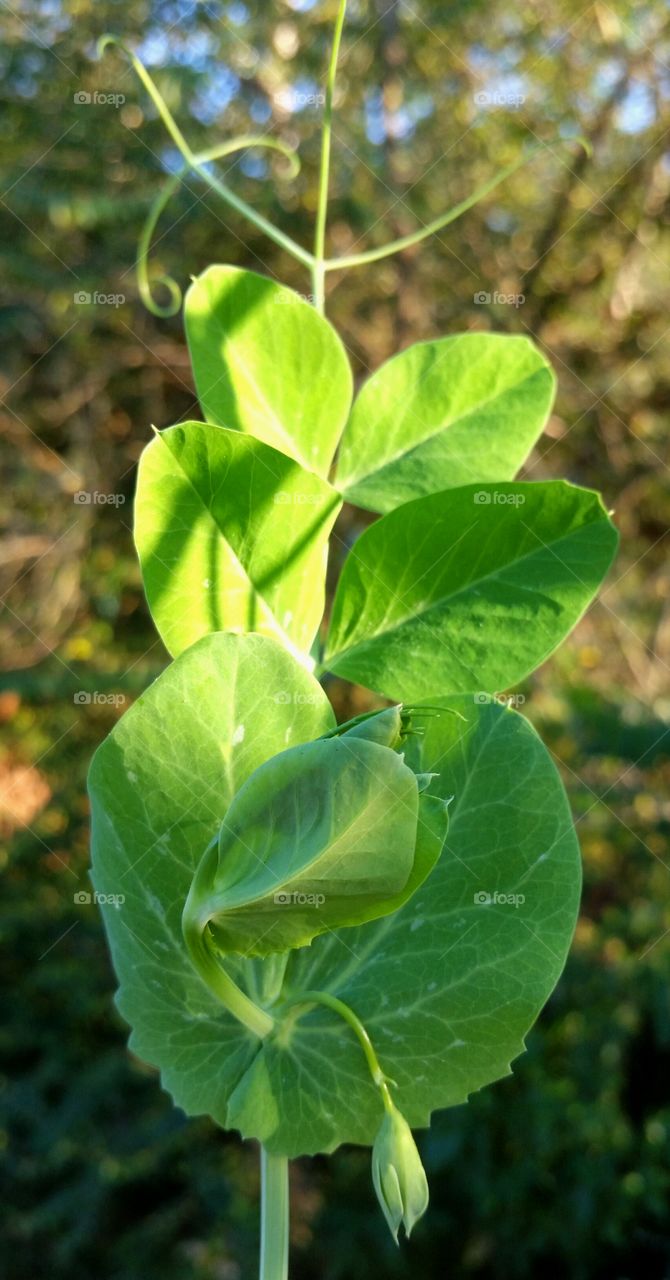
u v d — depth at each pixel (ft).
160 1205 3.61
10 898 4.08
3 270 4.58
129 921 0.90
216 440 0.90
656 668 4.65
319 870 0.84
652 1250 3.27
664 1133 3.29
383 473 1.03
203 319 0.98
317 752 0.84
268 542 0.93
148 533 0.91
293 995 0.94
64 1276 3.47
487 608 0.96
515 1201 3.26
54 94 4.55
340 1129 0.93
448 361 1.04
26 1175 3.57
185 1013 0.92
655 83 4.55
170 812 0.90
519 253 4.82
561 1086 3.32
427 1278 3.35
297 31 4.52
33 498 4.79
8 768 4.33
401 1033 0.93
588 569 0.95
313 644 0.99
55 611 4.65
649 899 3.75
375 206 4.57
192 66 4.45
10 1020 3.90
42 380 4.84
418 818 0.86
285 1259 0.92
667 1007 3.41
